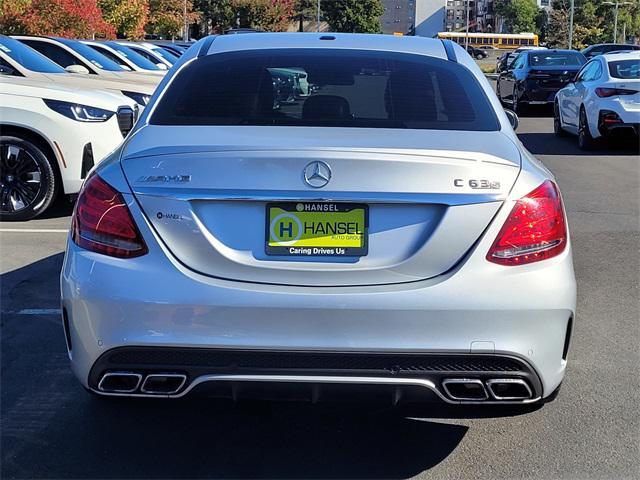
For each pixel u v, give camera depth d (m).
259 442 3.51
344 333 2.83
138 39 36.75
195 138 3.12
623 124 12.70
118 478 3.20
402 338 2.83
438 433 3.60
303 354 2.84
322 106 3.46
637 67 13.06
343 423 3.70
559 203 3.07
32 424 3.64
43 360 4.36
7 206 7.79
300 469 3.28
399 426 3.67
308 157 2.89
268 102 3.50
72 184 7.77
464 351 2.84
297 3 81.44
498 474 3.25
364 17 91.06
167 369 2.89
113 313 2.89
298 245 2.90
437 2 126.69
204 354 2.87
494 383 2.89
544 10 115.81
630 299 5.64
